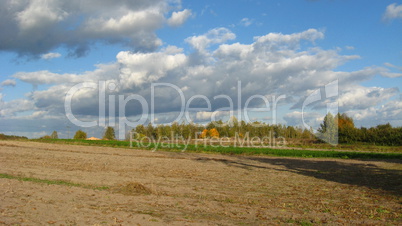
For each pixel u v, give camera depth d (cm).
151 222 942
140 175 2116
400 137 6794
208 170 2594
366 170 2794
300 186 1783
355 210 1148
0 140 6812
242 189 1631
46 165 2558
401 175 2412
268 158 4153
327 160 3944
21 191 1381
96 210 1073
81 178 1873
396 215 1079
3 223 905
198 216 1027
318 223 966
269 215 1060
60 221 936
